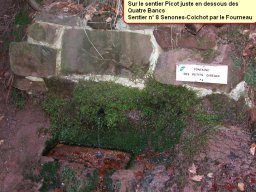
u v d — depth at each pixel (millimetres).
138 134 1792
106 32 1772
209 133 1688
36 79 1909
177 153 1682
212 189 1538
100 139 1835
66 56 1838
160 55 1745
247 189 1518
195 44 1695
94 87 1822
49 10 1857
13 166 1735
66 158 1764
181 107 1752
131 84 1792
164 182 1589
